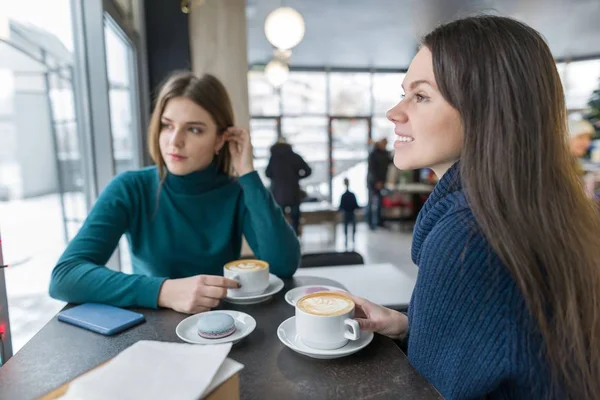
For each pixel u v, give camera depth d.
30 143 2.54
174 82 1.10
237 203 1.24
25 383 0.54
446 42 0.59
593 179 3.40
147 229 1.14
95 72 1.61
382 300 1.35
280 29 2.86
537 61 0.55
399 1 3.76
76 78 1.63
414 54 0.67
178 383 0.38
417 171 6.49
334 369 0.59
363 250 4.80
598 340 0.55
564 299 0.53
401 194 6.55
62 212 2.15
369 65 6.81
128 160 2.29
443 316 0.54
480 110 0.56
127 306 0.82
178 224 1.14
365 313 0.74
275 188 4.37
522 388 0.52
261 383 0.55
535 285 0.51
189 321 0.73
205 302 0.80
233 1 2.56
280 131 7.03
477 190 0.55
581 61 6.68
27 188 2.68
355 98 7.16
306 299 0.70
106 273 0.85
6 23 1.43
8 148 2.68
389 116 0.66
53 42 1.63
